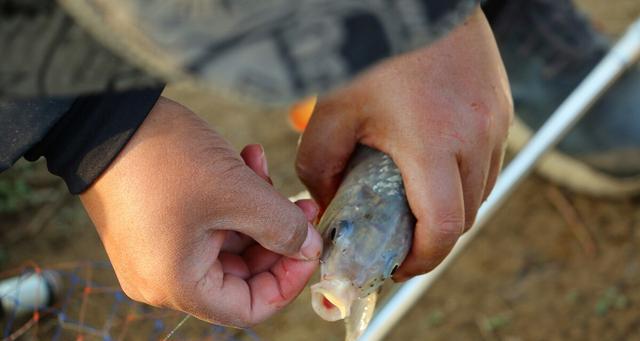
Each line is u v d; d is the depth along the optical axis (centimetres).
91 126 69
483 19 77
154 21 53
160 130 69
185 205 69
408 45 55
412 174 74
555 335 115
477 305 119
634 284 119
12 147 68
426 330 116
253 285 74
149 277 70
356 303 77
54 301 108
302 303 116
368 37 54
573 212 130
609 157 125
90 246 120
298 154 81
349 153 79
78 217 124
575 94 105
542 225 129
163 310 108
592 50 123
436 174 74
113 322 109
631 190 129
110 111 68
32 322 103
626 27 156
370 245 76
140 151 69
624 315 116
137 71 56
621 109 124
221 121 141
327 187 81
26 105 67
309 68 53
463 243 100
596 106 125
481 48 76
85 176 69
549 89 125
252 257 75
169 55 53
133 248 69
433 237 75
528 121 129
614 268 122
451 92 75
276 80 53
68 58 56
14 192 124
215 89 53
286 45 53
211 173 69
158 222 69
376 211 77
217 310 72
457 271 123
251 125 141
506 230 128
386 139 76
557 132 103
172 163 69
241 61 53
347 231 76
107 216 70
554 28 119
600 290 119
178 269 69
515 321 117
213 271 71
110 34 53
